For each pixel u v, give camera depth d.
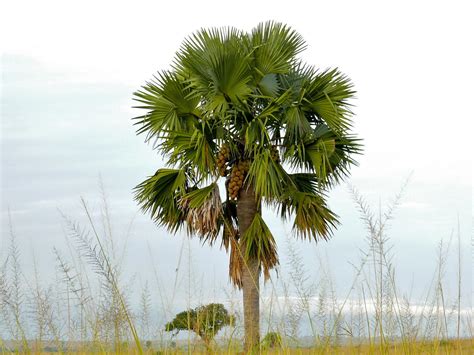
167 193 11.59
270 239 10.70
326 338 3.27
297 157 11.49
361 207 3.22
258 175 10.41
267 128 11.46
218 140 11.39
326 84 11.00
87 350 3.02
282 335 3.34
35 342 3.06
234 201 12.06
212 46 10.97
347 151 11.36
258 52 11.28
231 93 10.87
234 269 10.82
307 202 10.88
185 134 11.18
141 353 2.81
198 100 11.31
